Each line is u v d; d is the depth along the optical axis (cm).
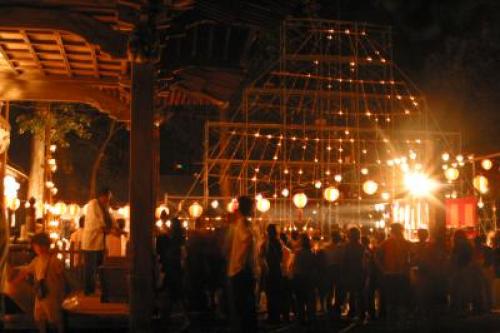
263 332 1050
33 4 827
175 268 1020
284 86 2562
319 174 2627
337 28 2798
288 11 847
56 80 1230
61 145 2398
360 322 1202
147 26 781
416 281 1104
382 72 2886
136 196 764
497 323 1173
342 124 2738
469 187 2352
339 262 1198
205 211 2103
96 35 834
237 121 2903
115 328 888
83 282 1084
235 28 959
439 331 1069
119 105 1276
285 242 1263
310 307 1147
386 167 2600
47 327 884
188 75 1127
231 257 727
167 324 987
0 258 711
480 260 1309
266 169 2769
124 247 1379
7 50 1079
